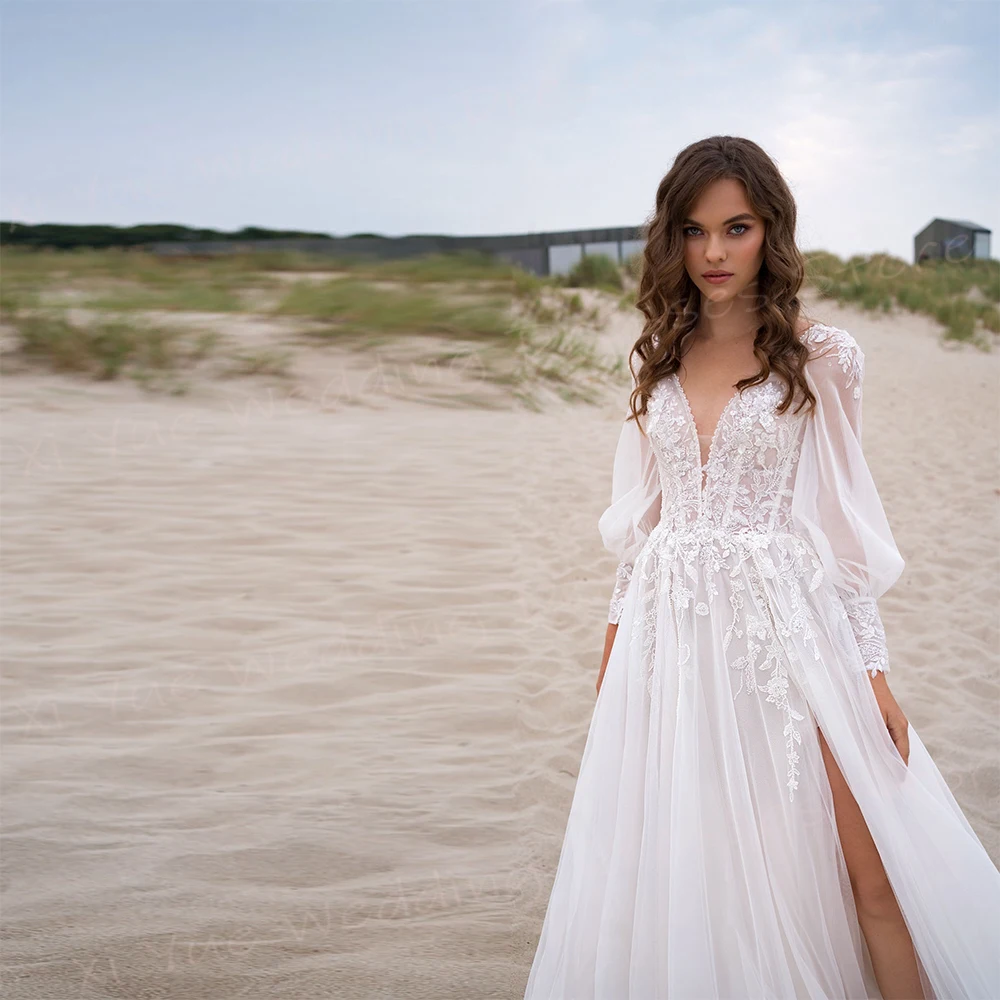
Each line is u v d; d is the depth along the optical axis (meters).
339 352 9.91
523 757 3.46
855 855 1.96
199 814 3.06
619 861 1.95
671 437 2.08
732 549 2.00
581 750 3.52
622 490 2.28
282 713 3.76
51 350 8.95
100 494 6.32
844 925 1.92
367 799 3.16
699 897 1.81
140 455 7.16
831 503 2.02
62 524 5.77
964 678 4.11
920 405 10.42
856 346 2.02
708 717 1.94
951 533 6.19
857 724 1.95
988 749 3.48
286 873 2.77
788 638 1.94
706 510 2.04
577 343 11.57
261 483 6.69
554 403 9.78
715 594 1.98
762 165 1.99
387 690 3.96
